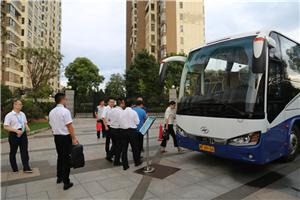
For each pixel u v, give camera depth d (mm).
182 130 4867
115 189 3443
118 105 4863
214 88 4383
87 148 6602
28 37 36469
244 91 3848
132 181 3795
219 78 4359
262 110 3658
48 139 8266
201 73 4773
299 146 5090
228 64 4285
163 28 36875
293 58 5023
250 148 3578
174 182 3752
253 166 4688
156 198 3119
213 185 3621
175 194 3258
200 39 38188
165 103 21656
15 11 32688
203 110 4375
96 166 4719
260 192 3338
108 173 4234
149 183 3701
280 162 4941
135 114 4570
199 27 38406
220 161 5105
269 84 3920
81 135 9344
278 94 4188
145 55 32062
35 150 6320
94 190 3406
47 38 53469
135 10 48375
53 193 3295
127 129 4512
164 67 5195
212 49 4754
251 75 3865
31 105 14320
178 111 5051
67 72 38469
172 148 6613
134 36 48000
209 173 4234
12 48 30156
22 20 35250
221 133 3982
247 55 4035
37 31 41531
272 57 4180
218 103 4137
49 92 39719
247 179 3904
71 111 19219
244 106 3746
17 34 32125
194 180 3854
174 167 4613
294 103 4758
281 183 3709
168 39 36906
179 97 5184
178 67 31125
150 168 4469
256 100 3678
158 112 21344
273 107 3953
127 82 31922
